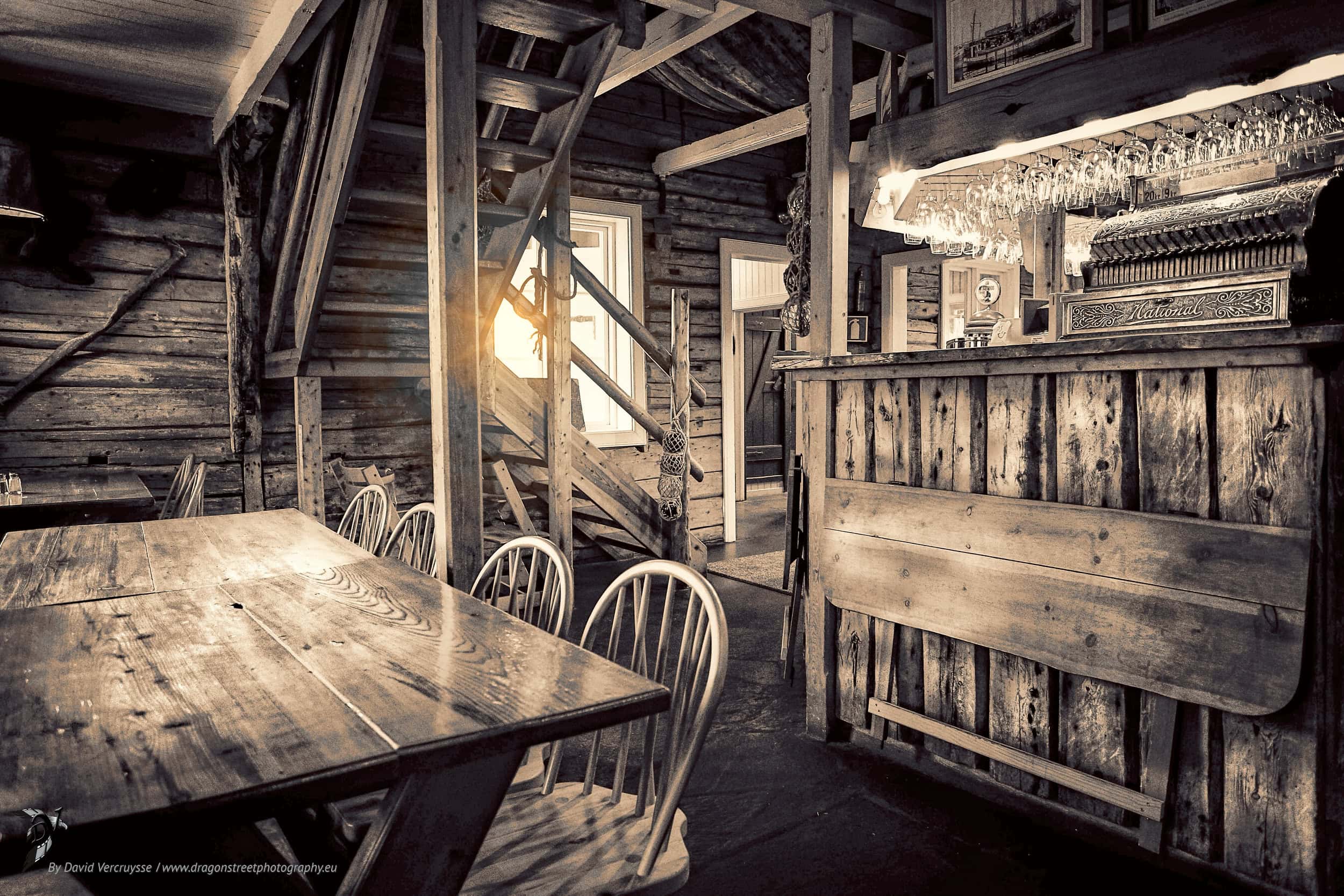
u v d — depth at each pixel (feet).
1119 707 8.09
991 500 8.98
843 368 10.69
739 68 19.10
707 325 24.89
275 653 4.98
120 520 14.24
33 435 15.88
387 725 3.84
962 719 9.60
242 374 17.17
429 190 9.94
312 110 13.37
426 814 3.82
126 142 16.15
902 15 11.65
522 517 19.24
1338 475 6.63
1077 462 8.35
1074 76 9.59
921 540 9.71
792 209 12.42
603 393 24.22
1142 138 14.40
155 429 16.93
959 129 10.76
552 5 10.34
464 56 9.70
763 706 12.25
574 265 17.92
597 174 22.29
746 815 8.99
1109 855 8.13
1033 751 8.85
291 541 8.87
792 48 18.24
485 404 16.55
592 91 11.74
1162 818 7.71
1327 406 6.56
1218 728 7.45
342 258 18.16
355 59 11.75
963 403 9.41
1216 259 9.30
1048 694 8.69
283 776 3.35
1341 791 6.81
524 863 4.99
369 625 5.60
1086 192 15.15
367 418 19.25
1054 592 8.39
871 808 9.14
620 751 5.75
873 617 10.54
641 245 23.24
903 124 11.39
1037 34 9.93
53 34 12.81
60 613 5.95
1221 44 8.40
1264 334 6.70
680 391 19.48
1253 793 7.18
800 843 8.39
